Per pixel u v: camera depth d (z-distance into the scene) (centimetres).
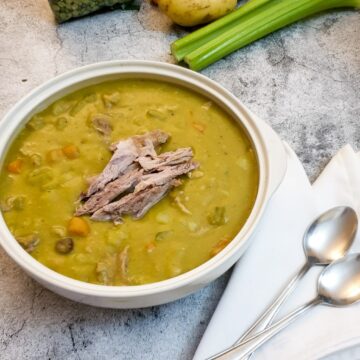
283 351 53
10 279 58
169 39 78
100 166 59
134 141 60
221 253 52
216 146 60
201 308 58
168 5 76
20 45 76
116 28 79
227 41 75
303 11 79
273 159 57
